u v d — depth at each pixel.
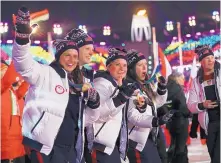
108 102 3.81
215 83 5.24
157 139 5.03
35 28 3.19
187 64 18.09
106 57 4.32
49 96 3.33
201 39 17.62
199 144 10.74
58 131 3.37
